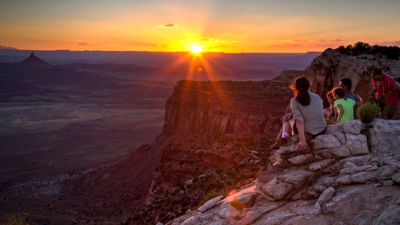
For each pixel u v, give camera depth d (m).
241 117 69.12
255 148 38.34
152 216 24.34
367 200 4.97
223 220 5.99
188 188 23.83
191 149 40.09
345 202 5.11
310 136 6.51
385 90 7.95
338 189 5.49
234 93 79.62
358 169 5.62
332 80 24.25
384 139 6.01
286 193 5.78
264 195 6.04
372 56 22.97
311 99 6.38
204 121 81.19
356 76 21.78
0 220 62.72
